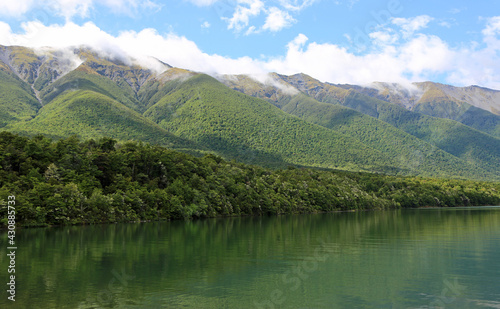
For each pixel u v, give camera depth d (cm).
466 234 8244
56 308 3241
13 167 10819
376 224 10794
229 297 3600
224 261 5175
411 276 4381
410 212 17738
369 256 5606
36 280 4103
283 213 16362
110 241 6938
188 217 12544
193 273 4478
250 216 14938
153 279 4200
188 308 3284
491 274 4497
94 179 11481
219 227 9869
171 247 6303
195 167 14750
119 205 10988
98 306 3306
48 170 10606
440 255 5678
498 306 3391
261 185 16488
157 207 12125
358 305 3419
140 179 13275
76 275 4331
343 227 9944
